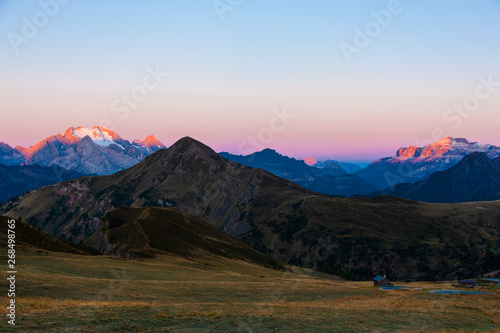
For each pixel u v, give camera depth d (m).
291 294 69.88
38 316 35.75
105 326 34.72
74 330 32.91
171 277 78.88
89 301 46.69
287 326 39.50
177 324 37.09
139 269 82.31
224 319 40.16
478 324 47.09
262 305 52.50
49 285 51.44
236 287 70.88
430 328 43.41
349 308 53.00
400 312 51.06
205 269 105.75
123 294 52.88
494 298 69.44
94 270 71.31
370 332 39.56
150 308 42.94
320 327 39.88
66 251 94.25
